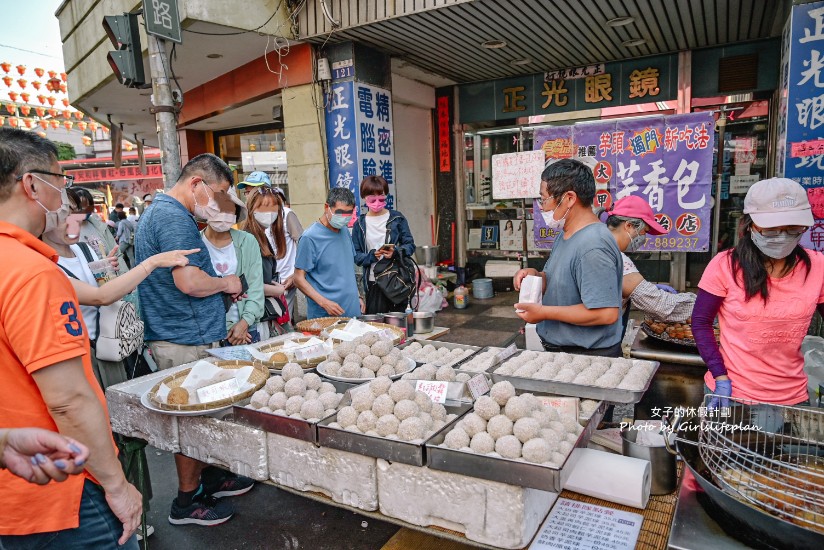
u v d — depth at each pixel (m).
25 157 1.27
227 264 2.61
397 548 1.61
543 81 6.62
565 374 1.78
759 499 1.15
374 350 2.02
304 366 2.13
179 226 2.22
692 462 1.32
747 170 5.73
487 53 5.79
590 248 1.97
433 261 6.62
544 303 2.24
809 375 2.32
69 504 1.24
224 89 6.74
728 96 5.62
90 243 3.61
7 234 1.20
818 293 1.71
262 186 3.31
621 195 5.88
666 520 1.38
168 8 3.82
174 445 1.87
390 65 5.88
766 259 1.75
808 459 1.28
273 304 3.19
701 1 4.34
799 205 1.58
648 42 5.43
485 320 5.93
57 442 1.04
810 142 3.71
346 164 5.61
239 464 1.69
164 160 3.96
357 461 1.43
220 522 2.49
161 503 2.72
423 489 1.33
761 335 1.77
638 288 2.45
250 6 4.95
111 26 3.80
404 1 4.62
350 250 3.40
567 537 1.30
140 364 2.46
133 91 7.14
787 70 3.82
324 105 5.63
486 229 7.55
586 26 4.92
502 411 1.49
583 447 1.47
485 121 7.12
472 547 1.59
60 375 1.17
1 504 1.19
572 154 6.07
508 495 1.21
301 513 2.59
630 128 5.73
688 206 5.58
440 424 1.51
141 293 2.34
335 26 5.05
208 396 1.79
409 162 7.19
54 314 1.17
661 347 2.54
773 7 4.46
